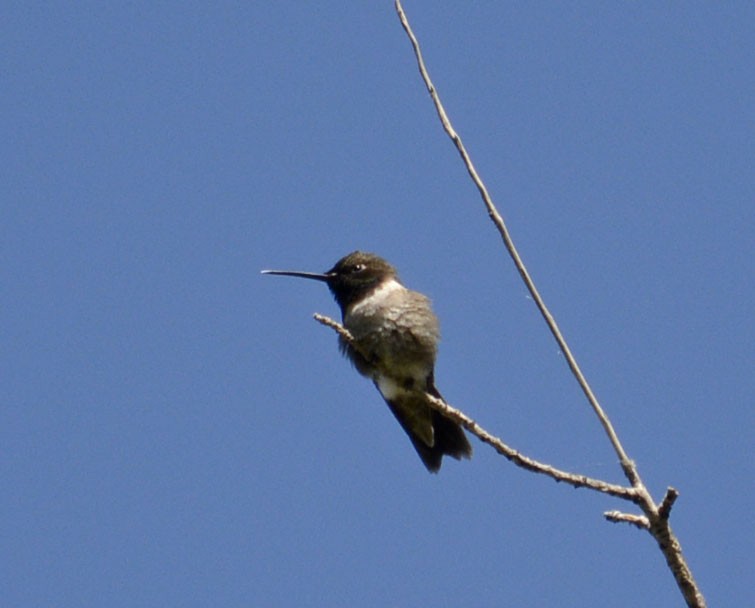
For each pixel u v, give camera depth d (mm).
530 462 6492
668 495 5582
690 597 5531
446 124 6785
